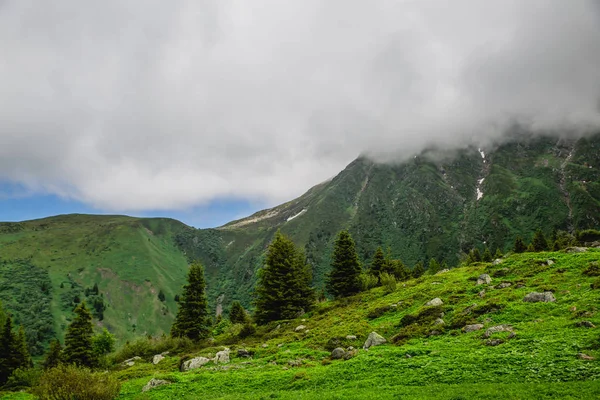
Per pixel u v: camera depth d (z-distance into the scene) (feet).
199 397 86.63
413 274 387.96
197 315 232.53
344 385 78.54
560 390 54.60
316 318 192.75
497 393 57.00
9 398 134.72
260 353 138.82
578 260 143.13
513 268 158.51
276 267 234.99
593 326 81.71
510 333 89.30
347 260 249.14
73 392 79.92
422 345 100.42
